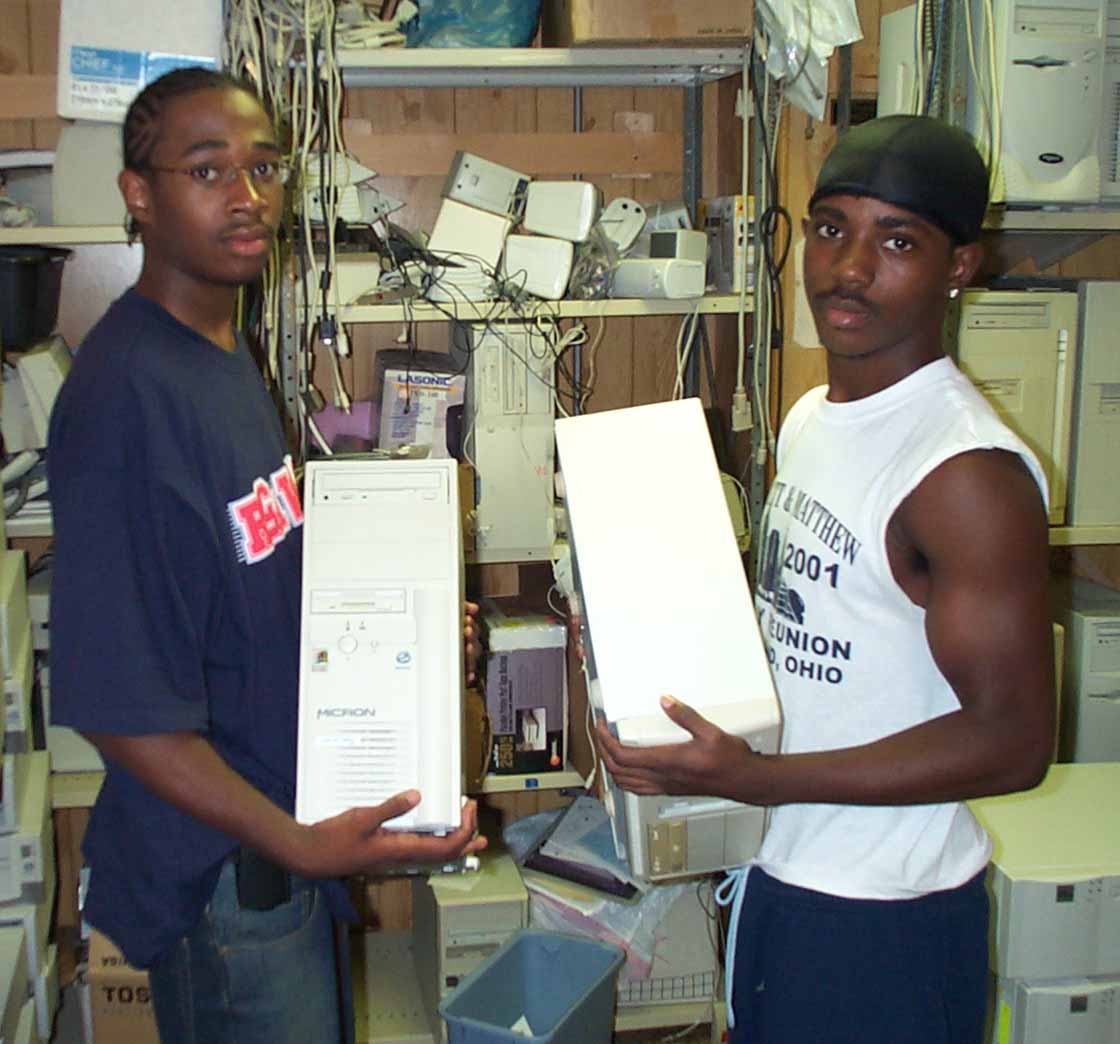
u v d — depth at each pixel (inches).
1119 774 79.7
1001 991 69.6
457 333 90.1
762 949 48.2
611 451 47.4
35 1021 75.7
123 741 41.5
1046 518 39.6
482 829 92.4
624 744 41.6
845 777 40.4
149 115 43.1
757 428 82.4
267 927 46.9
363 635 45.7
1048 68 73.9
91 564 41.0
